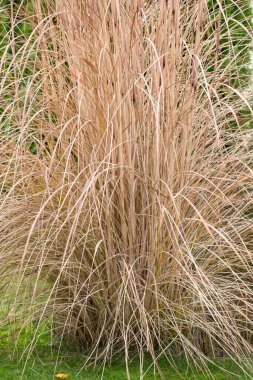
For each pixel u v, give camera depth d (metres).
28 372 4.66
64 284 4.92
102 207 4.64
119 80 4.73
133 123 4.77
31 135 5.12
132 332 4.66
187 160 4.98
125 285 4.45
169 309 4.79
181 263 4.77
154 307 4.79
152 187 4.63
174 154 4.79
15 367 4.75
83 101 4.94
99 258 4.80
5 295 4.95
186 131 4.89
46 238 4.79
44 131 5.07
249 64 5.95
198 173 4.84
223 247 5.02
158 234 4.69
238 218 4.98
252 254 4.88
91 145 4.90
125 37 4.88
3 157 5.16
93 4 4.97
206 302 4.52
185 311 4.77
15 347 4.86
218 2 4.96
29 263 4.86
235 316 5.05
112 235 4.75
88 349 4.93
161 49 4.90
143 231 4.76
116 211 4.83
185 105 4.96
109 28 5.01
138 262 4.79
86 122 4.66
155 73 4.83
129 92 4.78
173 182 4.89
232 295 4.80
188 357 4.82
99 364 4.78
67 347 5.04
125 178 4.79
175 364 4.70
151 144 4.84
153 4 5.26
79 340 5.02
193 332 4.91
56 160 5.04
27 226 4.76
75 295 4.67
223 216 5.09
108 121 4.61
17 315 4.77
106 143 4.72
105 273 4.82
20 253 4.88
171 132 4.80
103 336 4.88
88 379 4.51
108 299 4.79
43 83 5.16
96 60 4.91
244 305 5.07
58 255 4.91
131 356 4.85
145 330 4.76
